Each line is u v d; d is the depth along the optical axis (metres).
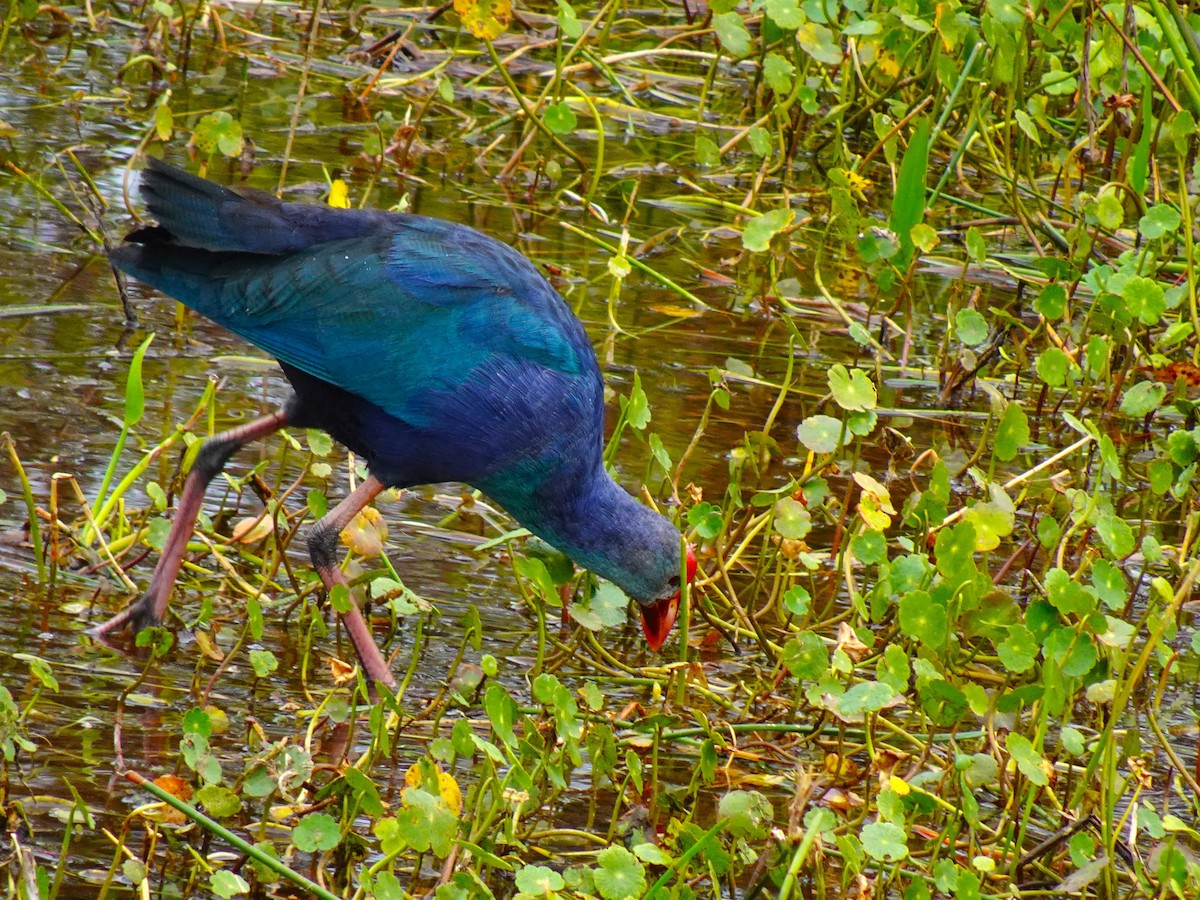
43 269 11.26
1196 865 6.57
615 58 15.22
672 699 8.05
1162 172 14.88
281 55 15.55
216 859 6.48
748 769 7.69
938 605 7.25
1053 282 11.40
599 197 13.84
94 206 11.34
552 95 14.06
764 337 11.94
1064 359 9.80
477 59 16.14
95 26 15.47
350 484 9.54
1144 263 11.35
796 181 14.70
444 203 13.16
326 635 8.31
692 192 14.12
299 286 8.17
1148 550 8.05
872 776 7.55
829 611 9.02
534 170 14.09
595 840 6.91
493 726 6.65
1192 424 11.36
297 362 8.20
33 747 6.60
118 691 7.51
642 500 9.62
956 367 11.42
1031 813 7.50
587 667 8.41
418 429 8.28
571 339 8.34
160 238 8.26
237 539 8.67
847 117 15.46
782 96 14.51
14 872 6.18
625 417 9.09
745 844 6.72
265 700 7.65
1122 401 10.34
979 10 13.99
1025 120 12.02
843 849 6.35
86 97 13.93
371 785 6.42
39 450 9.26
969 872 6.34
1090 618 7.33
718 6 12.96
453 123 14.88
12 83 14.05
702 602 8.70
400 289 8.19
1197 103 11.23
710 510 8.50
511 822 6.50
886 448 10.48
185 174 8.12
